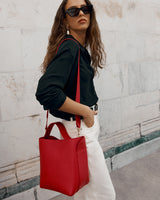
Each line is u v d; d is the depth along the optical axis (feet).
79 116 3.49
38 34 5.66
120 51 7.62
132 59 8.06
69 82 3.47
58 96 3.10
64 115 3.67
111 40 7.29
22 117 5.68
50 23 5.84
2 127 5.38
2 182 5.56
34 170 6.11
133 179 7.27
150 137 9.30
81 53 3.64
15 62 5.38
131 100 8.33
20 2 5.25
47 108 3.27
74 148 3.27
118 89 7.81
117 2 7.23
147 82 8.79
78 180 3.34
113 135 7.92
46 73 3.19
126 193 6.48
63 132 3.62
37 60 5.75
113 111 7.80
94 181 3.70
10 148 5.58
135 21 7.87
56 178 3.45
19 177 5.83
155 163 8.34
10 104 5.44
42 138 3.71
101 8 6.82
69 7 3.70
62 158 3.36
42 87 3.11
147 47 8.48
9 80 5.34
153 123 9.35
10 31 5.19
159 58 9.02
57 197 6.55
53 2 5.81
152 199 6.14
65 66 3.21
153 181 7.07
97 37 4.42
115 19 7.27
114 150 8.01
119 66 7.68
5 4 5.03
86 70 3.57
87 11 3.73
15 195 5.82
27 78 5.64
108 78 7.44
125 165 8.39
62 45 3.39
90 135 3.69
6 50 5.20
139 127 8.81
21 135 5.72
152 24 8.45
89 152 3.65
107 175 3.76
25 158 5.89
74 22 3.70
